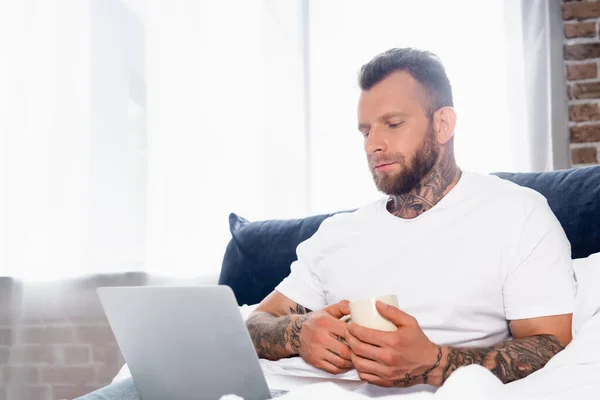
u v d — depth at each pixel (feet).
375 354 3.18
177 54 8.24
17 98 8.27
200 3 8.28
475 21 7.79
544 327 3.67
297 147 8.03
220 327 2.94
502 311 3.92
